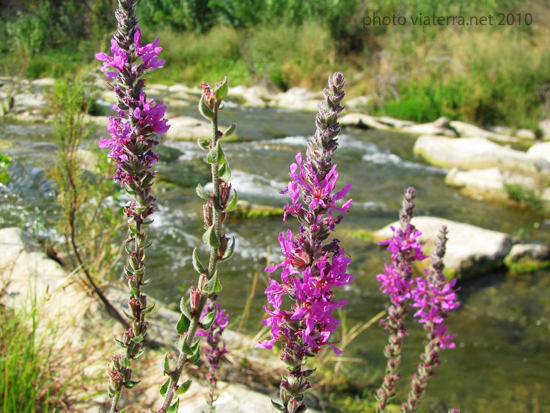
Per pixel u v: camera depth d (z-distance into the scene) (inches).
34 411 106.3
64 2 915.4
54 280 164.1
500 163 486.6
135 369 132.1
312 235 51.0
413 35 903.7
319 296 49.9
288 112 778.2
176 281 245.4
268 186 412.8
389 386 102.0
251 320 213.8
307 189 51.5
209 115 45.0
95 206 180.4
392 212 373.4
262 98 866.1
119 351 134.7
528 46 828.0
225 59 1032.2
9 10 946.1
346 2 1013.8
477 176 448.5
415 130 688.4
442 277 102.2
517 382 190.2
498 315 241.8
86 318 147.2
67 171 155.7
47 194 313.3
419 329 224.5
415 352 204.5
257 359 157.9
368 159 539.2
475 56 810.2
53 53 767.7
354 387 169.2
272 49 1000.2
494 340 220.4
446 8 948.6
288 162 489.1
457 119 738.8
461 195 438.9
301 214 51.9
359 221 345.7
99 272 182.9
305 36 977.5
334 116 51.1
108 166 171.8
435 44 852.0
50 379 117.6
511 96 741.9
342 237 314.8
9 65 518.9
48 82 609.9
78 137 159.9
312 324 49.4
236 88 908.0
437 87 785.6
